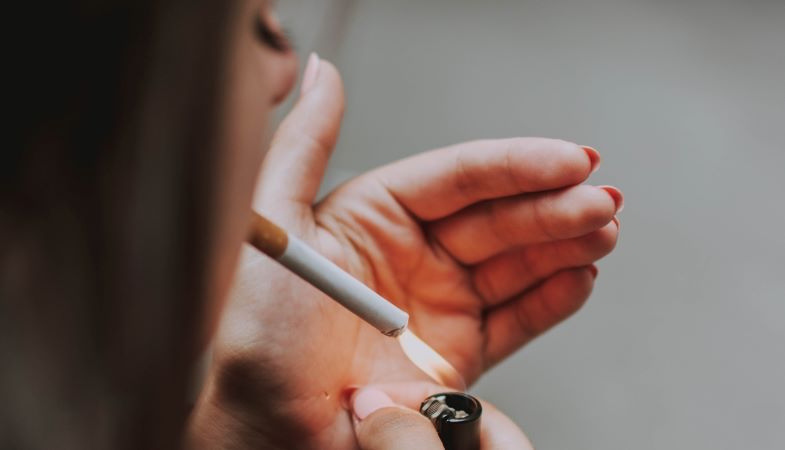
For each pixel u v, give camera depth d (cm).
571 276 52
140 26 28
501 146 49
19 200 29
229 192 31
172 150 28
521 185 49
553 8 97
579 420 59
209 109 29
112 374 30
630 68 88
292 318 47
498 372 61
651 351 62
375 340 51
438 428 45
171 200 28
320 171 51
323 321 48
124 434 30
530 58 88
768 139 78
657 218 70
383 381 51
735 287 66
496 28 93
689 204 71
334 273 42
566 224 48
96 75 28
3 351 30
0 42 28
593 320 64
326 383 48
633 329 63
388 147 75
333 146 52
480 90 83
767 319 64
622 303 65
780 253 68
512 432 46
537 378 61
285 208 50
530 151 48
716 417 59
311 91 51
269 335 47
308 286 48
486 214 51
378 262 52
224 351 47
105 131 28
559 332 63
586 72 87
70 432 30
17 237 29
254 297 47
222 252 32
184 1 28
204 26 28
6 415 30
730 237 69
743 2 101
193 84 28
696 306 65
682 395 60
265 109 33
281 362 47
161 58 28
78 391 30
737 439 58
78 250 29
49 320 30
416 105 81
